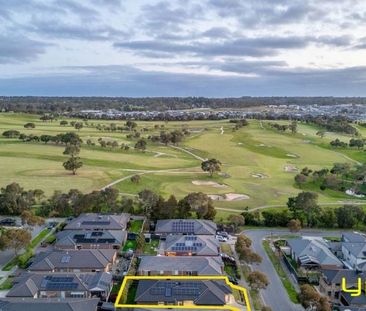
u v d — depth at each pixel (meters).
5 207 122.25
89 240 97.25
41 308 62.66
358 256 87.00
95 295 73.56
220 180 168.38
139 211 123.44
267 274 85.19
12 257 90.81
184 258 84.19
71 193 123.44
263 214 118.69
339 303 74.56
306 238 98.88
